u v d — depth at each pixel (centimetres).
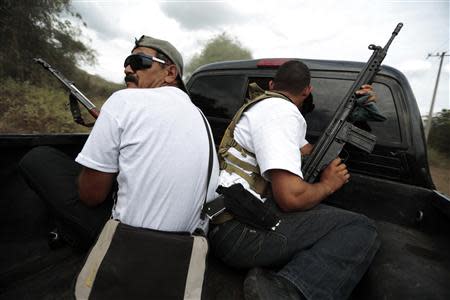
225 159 153
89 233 132
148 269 98
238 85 236
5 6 905
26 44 993
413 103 176
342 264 126
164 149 108
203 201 121
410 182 176
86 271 99
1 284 138
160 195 106
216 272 152
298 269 124
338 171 150
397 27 172
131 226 103
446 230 152
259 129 136
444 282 117
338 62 201
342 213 140
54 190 132
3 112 780
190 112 122
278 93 157
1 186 153
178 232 109
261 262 139
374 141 162
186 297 99
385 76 183
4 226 152
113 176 115
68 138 198
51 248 165
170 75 145
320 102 201
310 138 204
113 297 96
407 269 125
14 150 159
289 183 127
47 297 133
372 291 123
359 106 171
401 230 166
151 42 140
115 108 109
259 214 129
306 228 135
